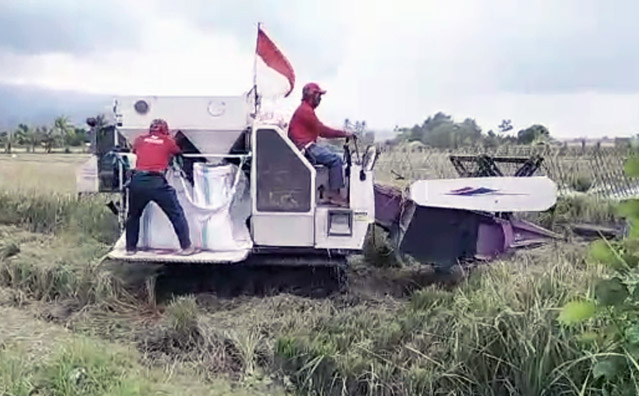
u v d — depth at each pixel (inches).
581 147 435.2
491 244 250.5
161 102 242.2
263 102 246.8
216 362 190.2
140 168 231.3
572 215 333.1
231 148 244.8
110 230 315.3
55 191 368.8
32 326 217.9
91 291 241.6
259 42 246.1
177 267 253.4
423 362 172.6
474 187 244.4
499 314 167.3
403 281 254.5
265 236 236.5
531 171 286.7
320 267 256.7
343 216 235.1
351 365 175.9
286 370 183.2
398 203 261.9
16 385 161.2
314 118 241.0
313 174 233.8
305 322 206.1
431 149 439.2
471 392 161.8
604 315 130.7
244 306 228.2
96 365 177.0
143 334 210.8
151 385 171.5
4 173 387.9
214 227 238.1
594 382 141.5
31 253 281.9
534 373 154.1
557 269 192.5
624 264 119.5
